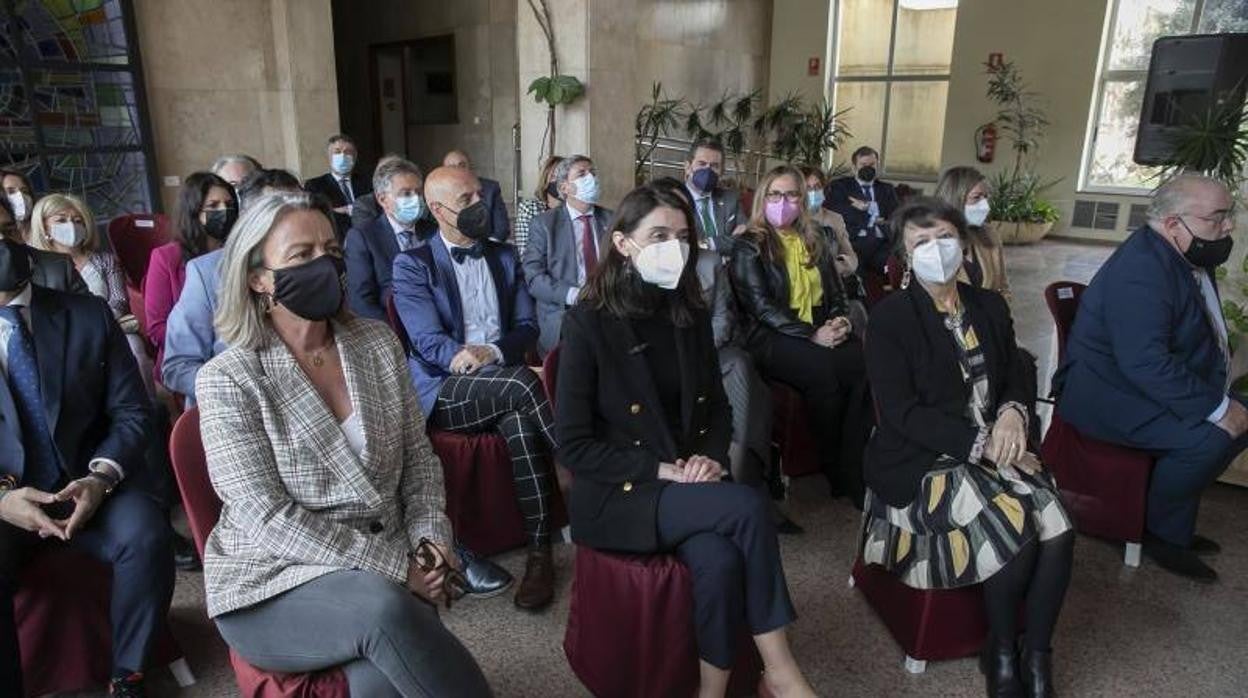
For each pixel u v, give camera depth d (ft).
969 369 6.40
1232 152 13.07
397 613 4.26
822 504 9.50
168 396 10.80
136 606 5.67
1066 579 5.86
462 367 7.88
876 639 6.89
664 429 5.87
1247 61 14.03
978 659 6.58
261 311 4.73
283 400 4.67
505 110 29.63
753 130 35.78
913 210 6.39
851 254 12.62
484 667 6.50
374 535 4.95
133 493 5.93
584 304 6.02
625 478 5.65
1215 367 7.78
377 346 5.21
